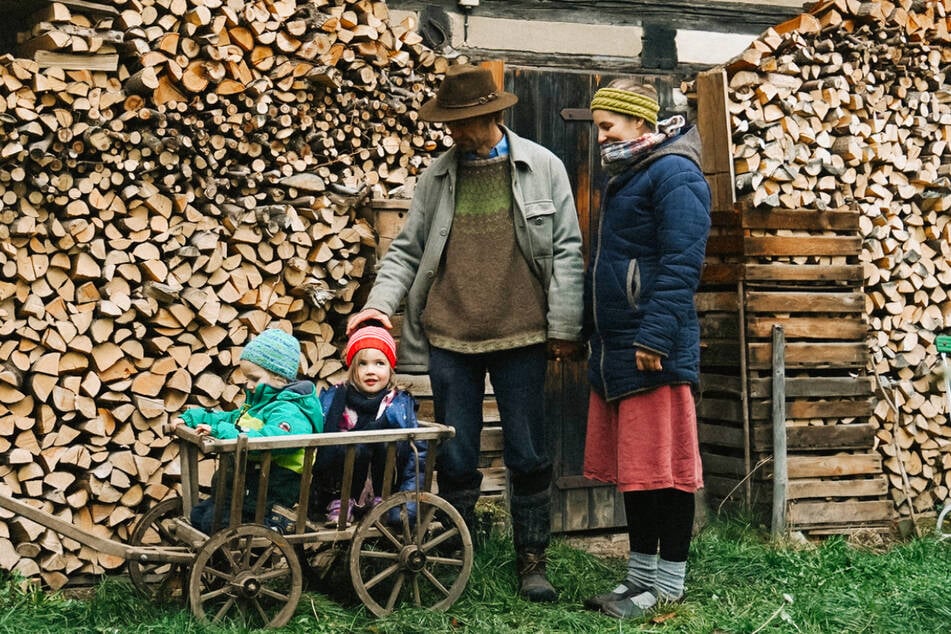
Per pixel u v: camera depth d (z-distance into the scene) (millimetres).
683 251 4320
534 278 4660
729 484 6008
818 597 4715
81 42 4672
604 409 4652
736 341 5934
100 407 4883
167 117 4867
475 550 5023
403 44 5562
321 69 5168
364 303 5383
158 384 4945
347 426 4480
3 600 4363
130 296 4906
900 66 6496
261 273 5188
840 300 6043
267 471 4074
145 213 4898
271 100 5109
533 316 4602
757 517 5883
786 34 6168
